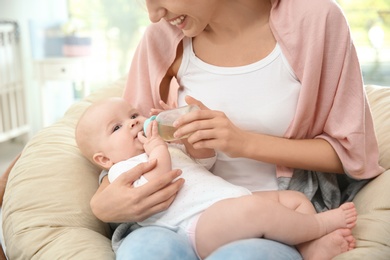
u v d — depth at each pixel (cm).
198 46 147
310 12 130
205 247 119
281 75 136
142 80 159
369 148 137
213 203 124
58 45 473
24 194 146
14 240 134
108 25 477
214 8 131
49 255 125
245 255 105
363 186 142
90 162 162
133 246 115
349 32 131
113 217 126
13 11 457
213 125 125
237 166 142
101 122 146
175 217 126
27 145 176
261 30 139
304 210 129
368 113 136
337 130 132
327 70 132
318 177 142
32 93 478
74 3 480
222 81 140
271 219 115
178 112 132
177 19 130
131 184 129
